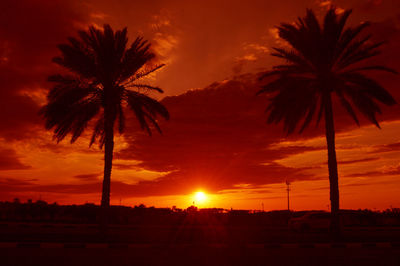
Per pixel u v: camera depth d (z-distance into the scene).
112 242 20.08
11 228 28.75
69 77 24.53
